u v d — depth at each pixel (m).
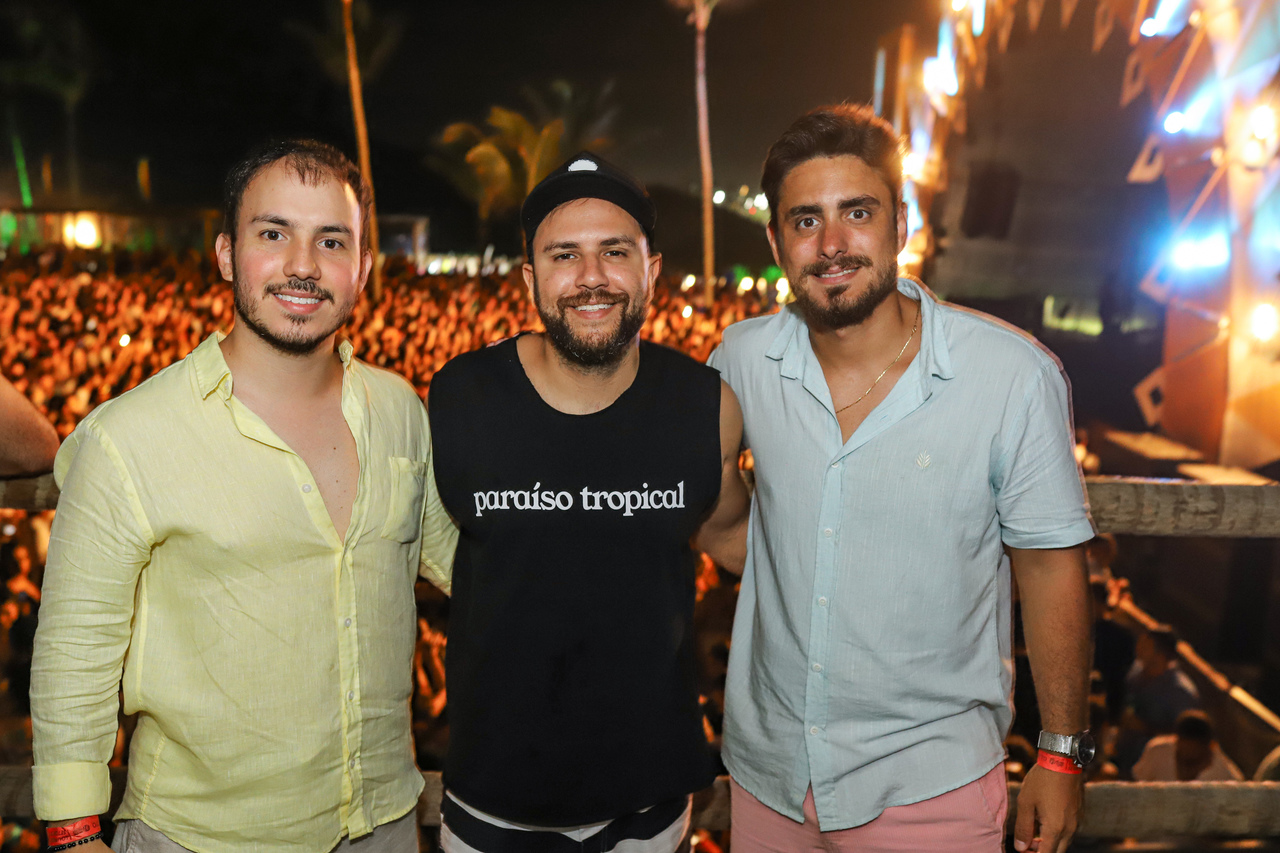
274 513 1.66
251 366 1.69
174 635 1.68
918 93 13.23
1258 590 6.21
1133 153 9.64
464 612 1.94
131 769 1.73
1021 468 1.84
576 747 1.90
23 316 12.37
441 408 1.89
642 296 1.88
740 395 2.05
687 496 1.92
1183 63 8.54
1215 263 8.12
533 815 1.90
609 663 1.90
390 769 1.83
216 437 1.64
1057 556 1.88
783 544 1.97
